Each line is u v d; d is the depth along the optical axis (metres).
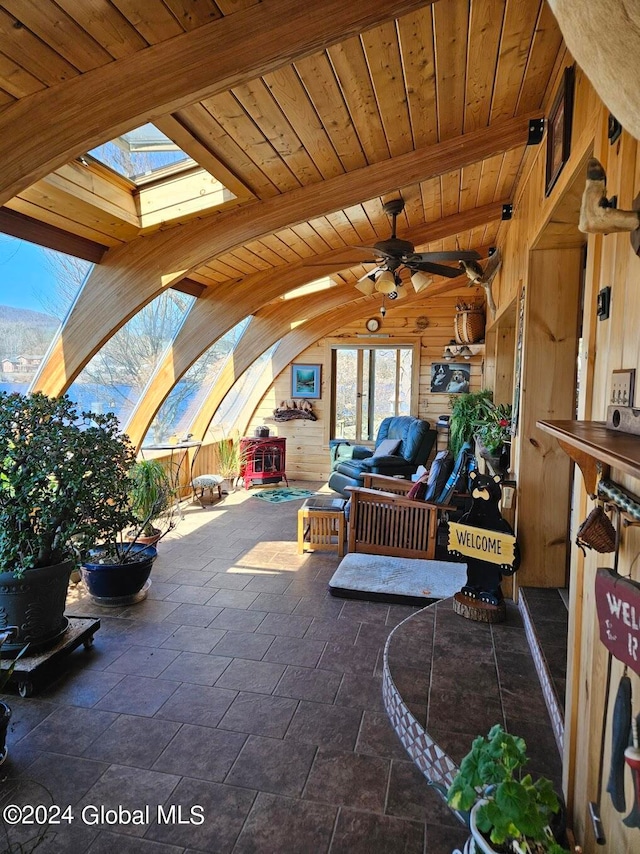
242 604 3.54
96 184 2.76
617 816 1.15
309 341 7.73
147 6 1.58
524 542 3.04
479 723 2.04
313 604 3.54
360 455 7.03
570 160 1.99
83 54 1.73
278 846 1.68
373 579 3.74
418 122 2.65
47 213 2.77
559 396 2.97
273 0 1.68
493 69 2.26
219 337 5.02
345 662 2.79
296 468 8.15
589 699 1.38
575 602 1.55
